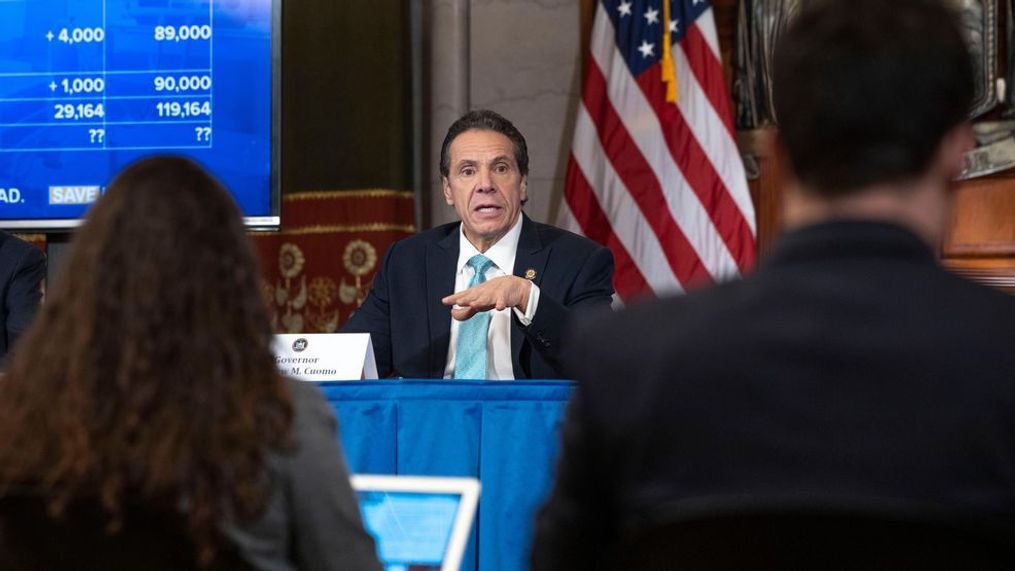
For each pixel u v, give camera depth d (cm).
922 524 247
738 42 1277
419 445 618
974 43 1200
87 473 326
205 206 356
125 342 338
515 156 854
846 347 260
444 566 488
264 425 344
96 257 347
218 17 1253
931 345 257
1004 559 249
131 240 347
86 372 336
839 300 266
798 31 289
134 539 325
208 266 350
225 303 350
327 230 1364
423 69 1412
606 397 278
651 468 271
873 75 275
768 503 254
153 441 329
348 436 621
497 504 609
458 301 731
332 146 1366
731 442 262
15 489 328
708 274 1227
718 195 1238
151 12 1259
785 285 273
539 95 1395
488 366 825
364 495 513
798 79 283
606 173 1264
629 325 283
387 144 1353
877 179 277
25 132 1266
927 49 276
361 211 1354
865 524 250
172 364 339
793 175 288
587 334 288
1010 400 251
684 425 266
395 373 846
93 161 1261
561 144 1389
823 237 277
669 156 1251
